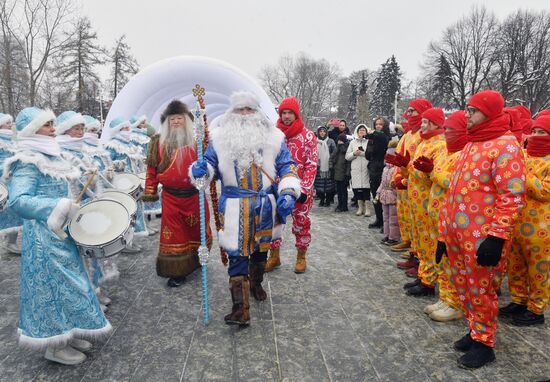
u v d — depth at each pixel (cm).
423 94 4356
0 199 455
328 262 487
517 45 3275
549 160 306
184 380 261
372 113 5484
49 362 283
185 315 351
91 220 292
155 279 437
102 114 3756
